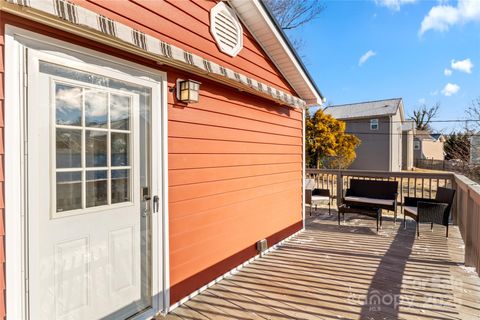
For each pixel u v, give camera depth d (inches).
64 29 69.2
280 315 94.9
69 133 73.0
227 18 130.1
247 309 98.9
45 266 68.2
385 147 700.0
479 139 497.7
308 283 118.6
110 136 82.7
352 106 797.2
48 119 68.7
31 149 65.7
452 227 211.5
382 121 703.7
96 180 79.3
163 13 97.3
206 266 116.7
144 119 92.7
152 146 94.5
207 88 118.4
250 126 146.9
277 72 172.2
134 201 89.4
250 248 145.3
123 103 86.4
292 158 192.1
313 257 149.6
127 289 87.4
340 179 264.4
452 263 139.9
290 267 136.5
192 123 110.7
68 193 72.9
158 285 95.9
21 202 64.1
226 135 129.3
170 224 101.1
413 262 141.3
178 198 104.3
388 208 208.8
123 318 86.0
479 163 465.7
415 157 1010.1
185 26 106.7
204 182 116.5
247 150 144.4
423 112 1127.6
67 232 72.6
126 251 87.2
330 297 106.6
